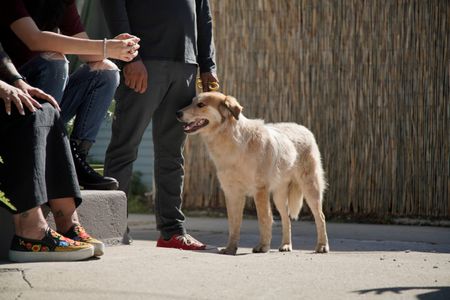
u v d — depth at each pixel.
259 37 9.79
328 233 8.12
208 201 10.10
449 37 9.00
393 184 9.27
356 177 9.44
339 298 3.50
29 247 4.01
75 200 4.23
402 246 6.91
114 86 4.83
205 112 6.02
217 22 9.90
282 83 9.71
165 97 5.82
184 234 5.87
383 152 9.31
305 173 6.69
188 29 5.73
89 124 4.79
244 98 9.85
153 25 5.60
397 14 9.22
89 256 4.10
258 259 4.64
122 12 5.47
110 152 5.73
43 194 3.97
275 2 9.71
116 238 5.00
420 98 9.15
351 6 9.41
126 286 3.53
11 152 3.94
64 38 4.38
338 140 9.48
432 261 4.90
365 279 4.01
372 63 9.34
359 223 9.31
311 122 9.59
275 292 3.58
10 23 4.33
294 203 6.73
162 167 5.87
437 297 3.58
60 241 4.04
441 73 9.05
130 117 5.61
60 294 3.34
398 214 9.25
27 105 3.93
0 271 3.70
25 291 3.38
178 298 3.36
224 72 9.91
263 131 6.32
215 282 3.74
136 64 5.44
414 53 9.16
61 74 4.45
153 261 4.21
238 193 6.25
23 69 4.43
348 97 9.45
